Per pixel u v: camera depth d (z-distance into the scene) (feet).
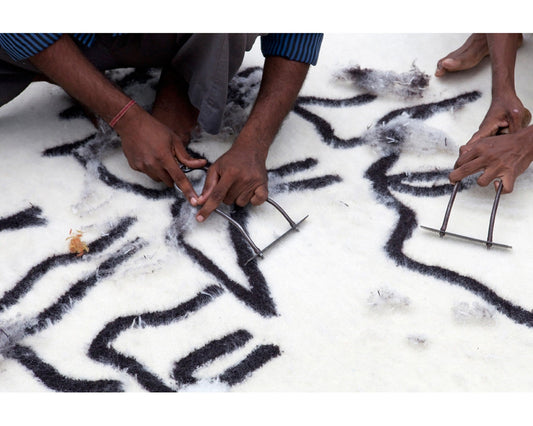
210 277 4.05
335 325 3.82
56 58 3.91
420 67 5.58
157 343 3.75
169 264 4.10
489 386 3.58
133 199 4.45
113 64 4.55
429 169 4.74
